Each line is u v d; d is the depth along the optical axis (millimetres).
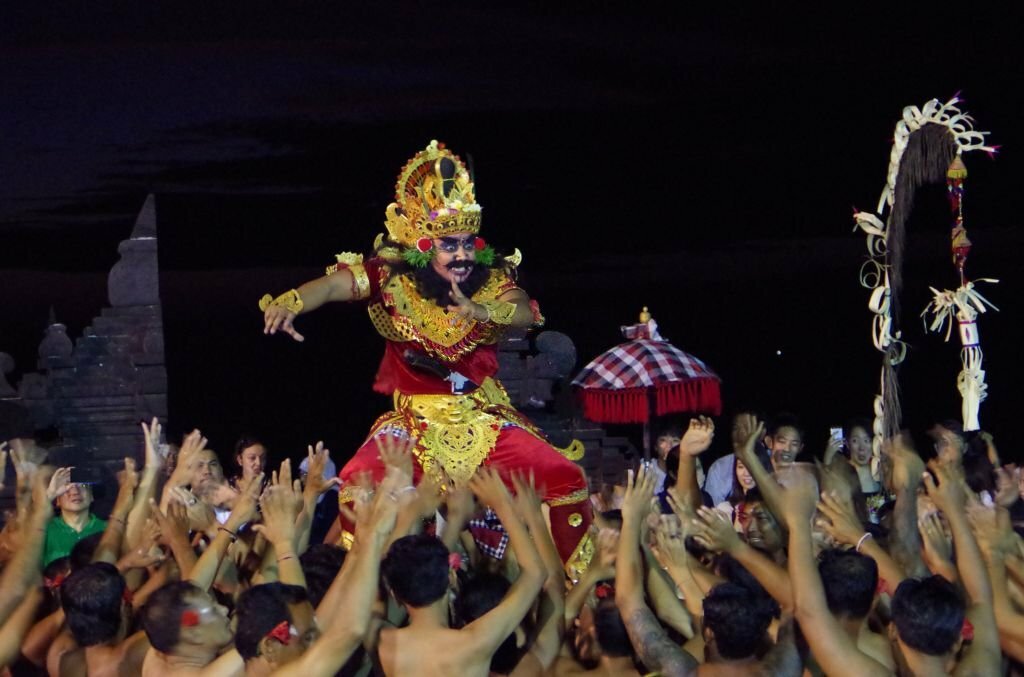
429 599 5656
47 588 6645
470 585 6098
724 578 6547
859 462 9797
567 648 6523
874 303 10141
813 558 5652
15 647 6129
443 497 7195
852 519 6500
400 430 7688
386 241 7816
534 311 7812
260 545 6879
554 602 6242
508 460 7621
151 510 6941
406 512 6227
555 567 6406
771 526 7020
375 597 5629
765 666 5613
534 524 6488
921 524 6359
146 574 6891
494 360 7922
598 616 6098
